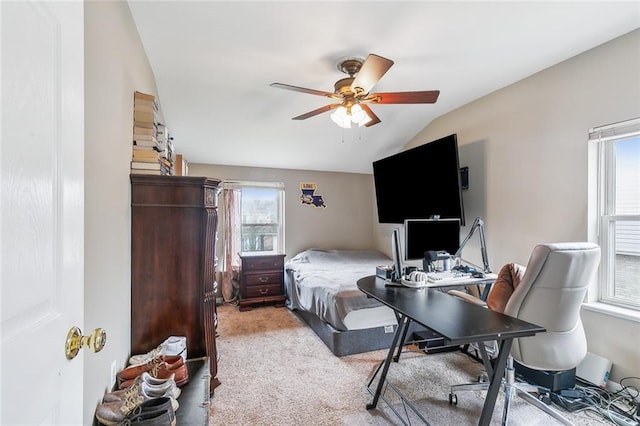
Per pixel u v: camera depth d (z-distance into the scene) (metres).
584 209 2.36
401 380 2.35
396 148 4.56
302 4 1.82
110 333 1.39
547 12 1.88
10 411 0.49
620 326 2.13
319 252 4.89
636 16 1.92
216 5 1.82
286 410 1.98
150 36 2.10
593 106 2.29
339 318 2.79
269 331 3.44
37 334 0.57
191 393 1.46
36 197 0.57
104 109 1.30
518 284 1.82
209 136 3.86
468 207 3.39
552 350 1.69
